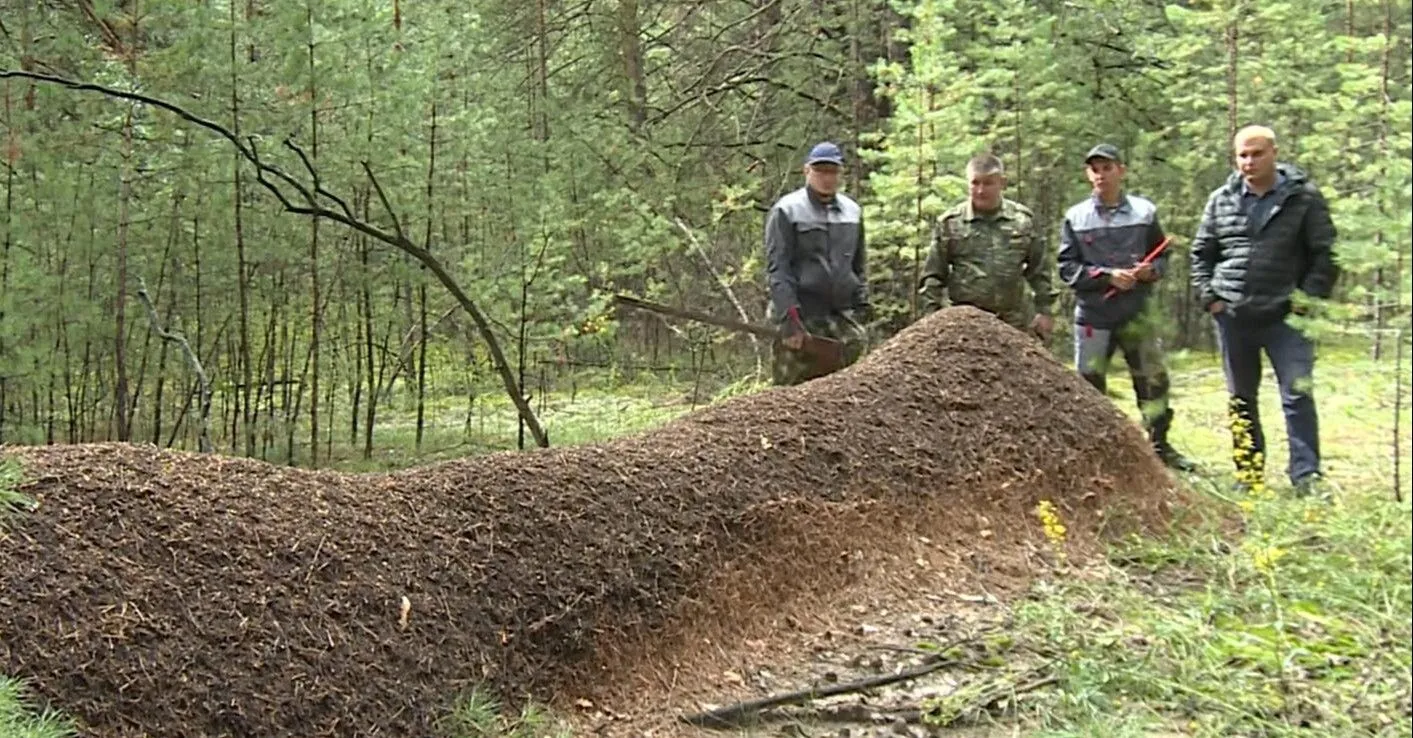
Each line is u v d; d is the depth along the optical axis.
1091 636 3.73
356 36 6.34
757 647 3.69
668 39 10.78
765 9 9.44
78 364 6.32
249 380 6.75
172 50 5.90
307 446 7.39
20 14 5.67
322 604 3.05
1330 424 6.01
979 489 4.62
